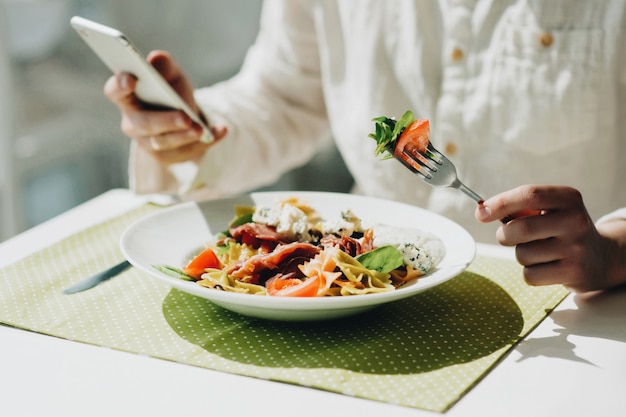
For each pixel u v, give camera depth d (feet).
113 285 3.26
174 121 3.98
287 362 2.56
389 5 4.80
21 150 8.72
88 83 9.24
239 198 3.78
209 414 2.27
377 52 4.89
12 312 2.97
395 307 3.05
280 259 2.93
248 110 5.34
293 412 2.27
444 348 2.67
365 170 5.17
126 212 4.25
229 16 8.79
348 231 3.16
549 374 2.50
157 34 9.09
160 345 2.70
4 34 8.01
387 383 2.41
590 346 2.70
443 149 4.76
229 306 2.77
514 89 4.48
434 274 2.94
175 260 3.26
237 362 2.57
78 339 2.74
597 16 4.27
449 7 4.56
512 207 2.89
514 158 4.60
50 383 2.46
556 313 3.00
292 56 5.46
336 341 2.73
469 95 4.61
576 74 4.34
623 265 3.14
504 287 3.24
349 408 2.28
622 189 4.66
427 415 2.24
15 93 8.43
